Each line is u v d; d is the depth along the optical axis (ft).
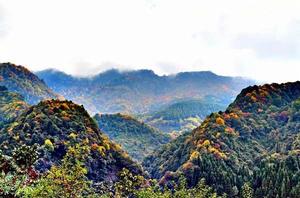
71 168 202.90
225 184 619.67
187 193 407.64
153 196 360.28
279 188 546.26
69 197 195.31
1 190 91.91
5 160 98.53
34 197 140.36
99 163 610.65
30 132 583.99
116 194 321.11
